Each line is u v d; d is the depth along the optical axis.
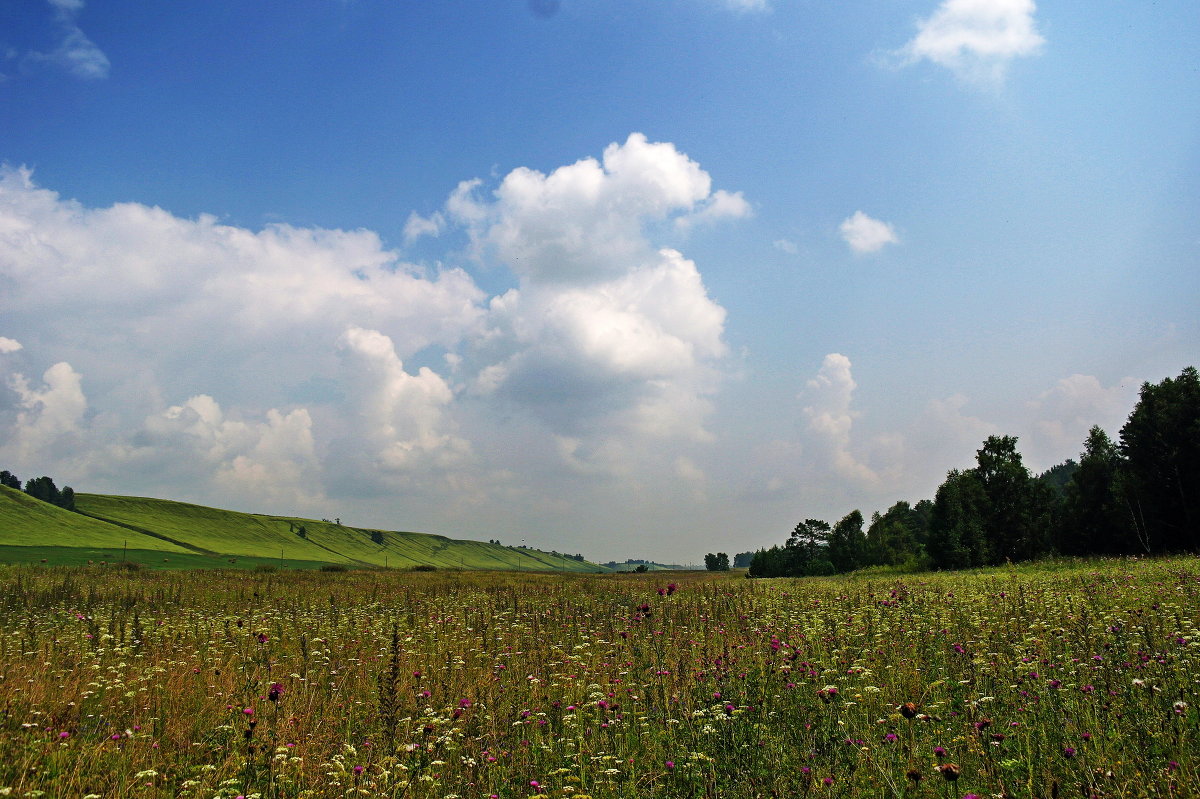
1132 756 4.71
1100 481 42.25
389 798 5.08
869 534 73.12
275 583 34.91
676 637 11.97
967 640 9.66
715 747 5.52
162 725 6.90
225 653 12.09
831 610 14.59
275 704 7.39
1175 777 4.23
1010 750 4.99
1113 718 5.45
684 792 4.86
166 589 28.30
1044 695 6.12
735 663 8.77
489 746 6.07
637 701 7.48
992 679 6.82
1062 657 7.61
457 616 17.14
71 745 6.11
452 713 6.87
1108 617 10.00
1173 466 37.31
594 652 11.19
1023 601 12.88
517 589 28.84
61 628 15.63
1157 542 37.25
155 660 10.91
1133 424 39.53
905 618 12.12
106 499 173.88
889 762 4.96
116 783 5.30
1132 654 7.38
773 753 5.28
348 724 7.11
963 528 48.00
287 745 6.05
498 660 10.68
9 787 5.02
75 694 8.23
